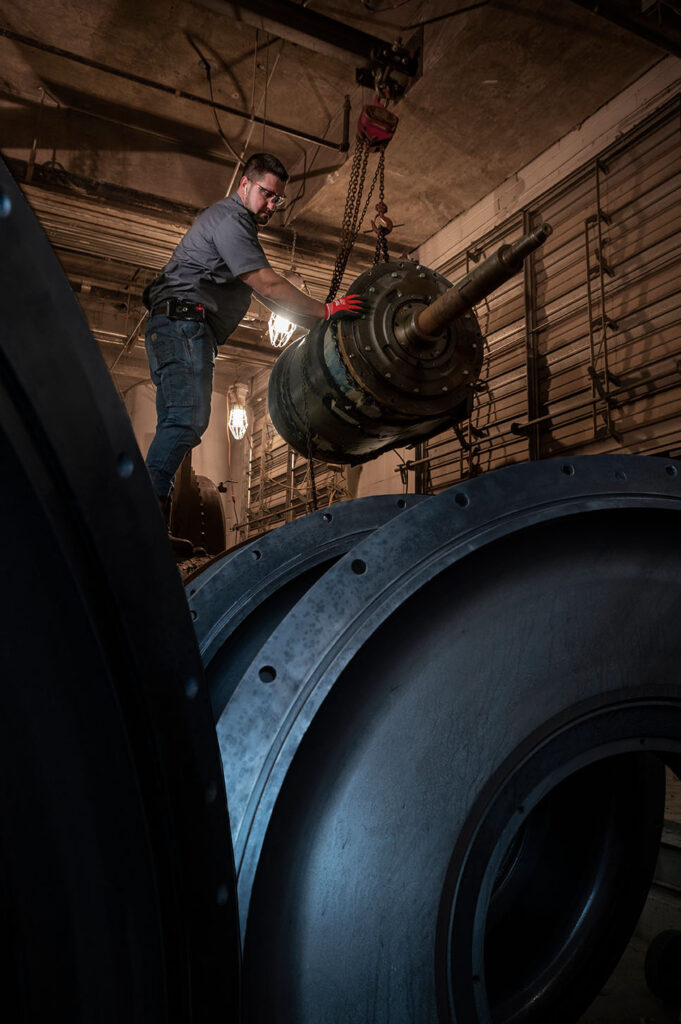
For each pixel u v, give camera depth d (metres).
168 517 3.69
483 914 0.81
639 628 0.92
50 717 0.52
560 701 0.86
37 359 0.45
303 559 1.42
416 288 3.85
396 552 0.84
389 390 3.78
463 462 7.90
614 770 1.57
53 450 0.46
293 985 0.71
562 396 6.78
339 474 9.85
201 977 0.59
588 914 1.51
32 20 6.46
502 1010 1.40
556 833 1.58
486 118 6.59
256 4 5.18
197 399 3.64
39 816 0.52
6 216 0.43
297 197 7.88
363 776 0.78
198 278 3.61
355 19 6.23
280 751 0.74
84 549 0.49
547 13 5.39
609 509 0.91
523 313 7.32
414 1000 0.75
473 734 0.82
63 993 0.55
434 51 5.85
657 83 6.01
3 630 0.50
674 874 2.06
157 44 6.65
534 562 0.89
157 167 7.93
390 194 7.70
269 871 0.72
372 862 0.76
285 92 7.07
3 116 7.33
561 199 7.00
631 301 6.25
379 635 0.81
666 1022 1.63
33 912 0.53
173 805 0.55
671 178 5.98
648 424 6.00
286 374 4.43
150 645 0.52
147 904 0.57
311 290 9.40
